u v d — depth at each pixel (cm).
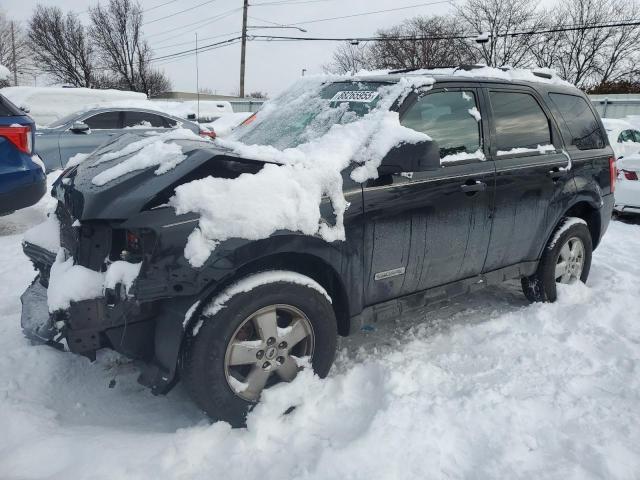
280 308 280
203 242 250
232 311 261
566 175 437
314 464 243
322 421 282
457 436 269
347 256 300
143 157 280
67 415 287
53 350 335
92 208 254
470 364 348
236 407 271
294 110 384
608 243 688
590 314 421
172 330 259
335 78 394
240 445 258
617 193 854
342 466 241
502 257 404
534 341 379
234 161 271
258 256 263
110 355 341
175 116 1127
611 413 290
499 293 495
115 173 275
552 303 446
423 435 264
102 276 257
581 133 472
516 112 415
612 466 247
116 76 4669
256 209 261
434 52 4284
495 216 381
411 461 248
